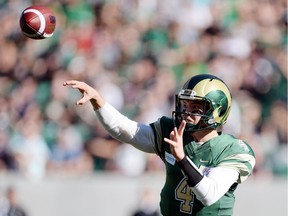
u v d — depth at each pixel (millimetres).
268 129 42312
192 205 17688
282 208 37750
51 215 37406
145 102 40906
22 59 46938
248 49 47000
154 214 35156
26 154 37969
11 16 51281
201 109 17734
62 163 38562
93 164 39219
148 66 45469
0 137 39094
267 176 38656
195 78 18000
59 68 45156
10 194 35406
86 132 39875
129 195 37531
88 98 18234
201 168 17594
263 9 50656
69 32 48156
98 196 37625
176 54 46406
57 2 50438
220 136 17891
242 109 42031
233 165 17406
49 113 41375
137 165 38188
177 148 16469
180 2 51000
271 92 45219
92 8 50250
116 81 44250
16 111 42500
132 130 18547
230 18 49625
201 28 49188
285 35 49531
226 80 44344
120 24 49812
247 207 37688
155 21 49938
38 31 19938
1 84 45812
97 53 46625
